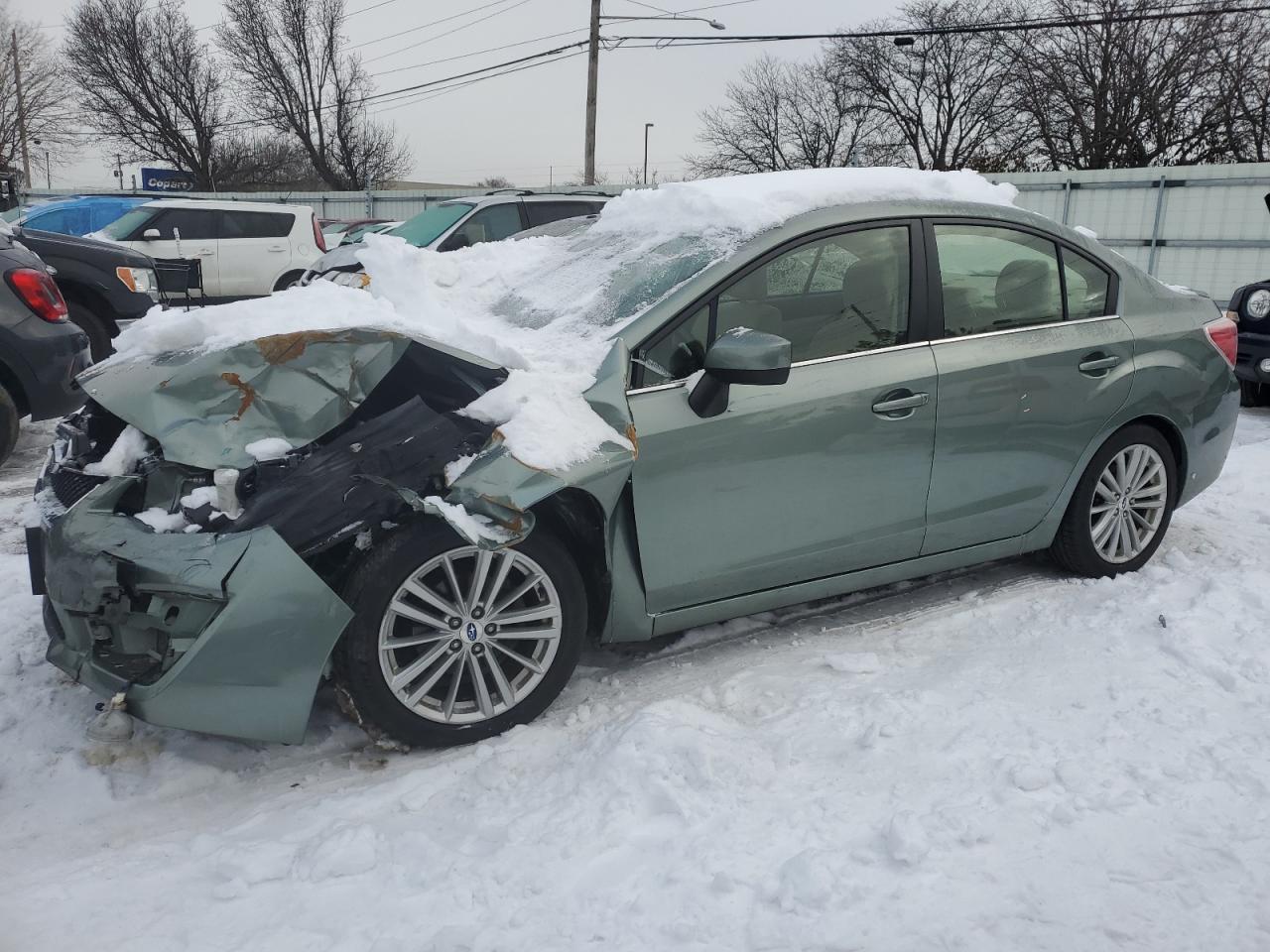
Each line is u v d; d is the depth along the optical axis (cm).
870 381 336
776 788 265
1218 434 430
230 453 276
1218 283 1513
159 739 299
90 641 277
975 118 4203
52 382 614
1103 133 3497
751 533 325
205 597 260
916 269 354
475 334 308
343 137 4781
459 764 285
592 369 306
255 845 243
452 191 2709
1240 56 3256
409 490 271
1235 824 241
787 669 343
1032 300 380
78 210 1519
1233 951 201
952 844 235
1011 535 385
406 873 234
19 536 500
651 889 225
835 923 211
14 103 5000
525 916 217
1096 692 311
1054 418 377
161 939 213
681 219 372
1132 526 414
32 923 218
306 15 4575
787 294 334
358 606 273
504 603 295
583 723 308
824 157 4659
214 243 1410
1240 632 346
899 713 302
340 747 301
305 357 287
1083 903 215
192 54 4641
